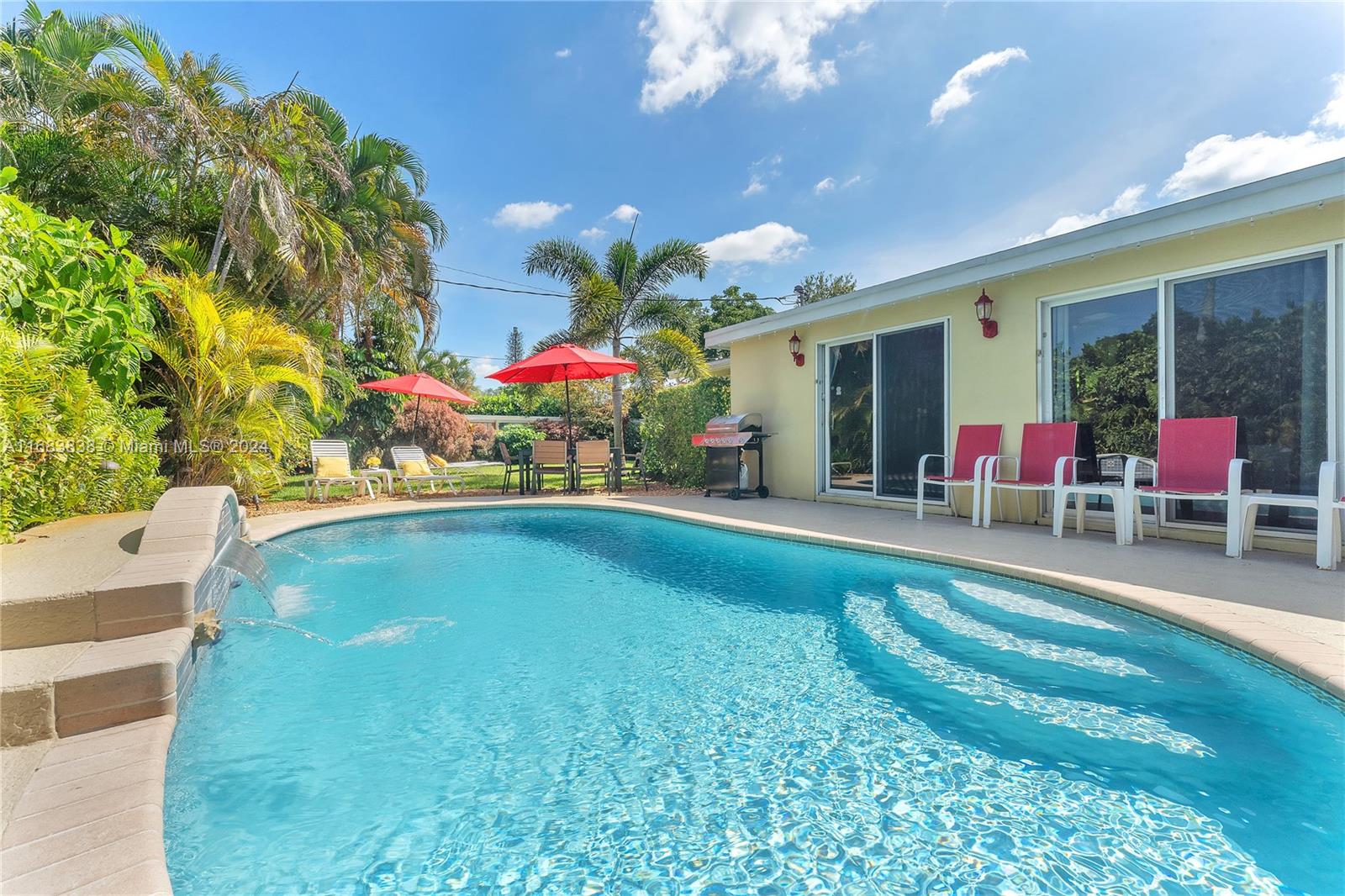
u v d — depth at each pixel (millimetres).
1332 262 4293
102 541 3287
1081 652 2928
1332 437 4301
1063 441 5617
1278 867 1509
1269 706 2350
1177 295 5129
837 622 3545
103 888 1246
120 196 8422
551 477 14680
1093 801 1804
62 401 4184
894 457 7770
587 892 1500
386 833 1731
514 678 2812
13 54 8578
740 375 10328
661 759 2113
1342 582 3562
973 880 1501
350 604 4020
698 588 4367
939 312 7051
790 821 1761
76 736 1926
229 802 1871
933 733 2238
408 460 11539
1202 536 4918
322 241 10055
